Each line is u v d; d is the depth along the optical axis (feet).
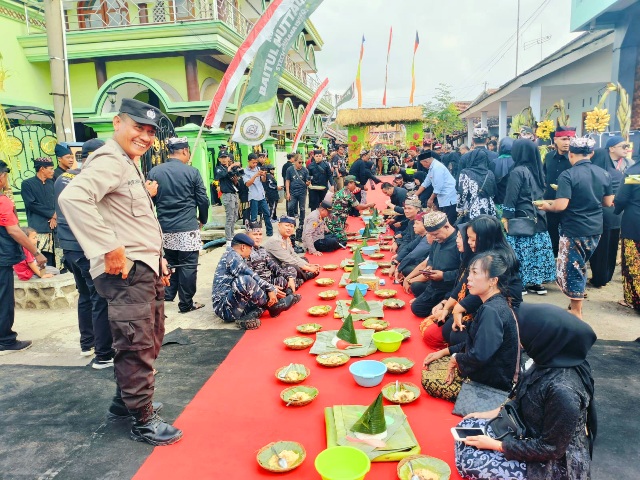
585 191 15.83
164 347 15.15
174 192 18.11
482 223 11.26
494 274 9.83
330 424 10.00
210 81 43.34
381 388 11.85
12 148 28.50
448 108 124.16
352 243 30.94
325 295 19.27
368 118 88.02
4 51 35.42
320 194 37.52
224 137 38.52
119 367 9.98
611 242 20.63
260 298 16.61
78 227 8.90
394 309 17.66
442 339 13.69
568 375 7.22
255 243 19.11
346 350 13.93
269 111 23.73
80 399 12.03
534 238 19.79
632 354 13.70
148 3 41.06
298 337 15.12
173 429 10.14
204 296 21.44
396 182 36.58
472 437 8.19
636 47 29.30
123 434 10.43
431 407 10.89
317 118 86.28
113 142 9.89
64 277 20.43
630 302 17.98
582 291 16.49
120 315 9.75
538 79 43.55
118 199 9.73
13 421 11.03
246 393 11.91
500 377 10.13
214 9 37.47
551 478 7.48
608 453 9.34
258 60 23.25
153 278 10.17
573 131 20.65
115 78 33.17
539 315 7.23
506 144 22.34
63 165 18.43
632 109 30.01
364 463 8.28
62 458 9.60
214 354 14.49
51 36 22.24
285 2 22.81
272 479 8.64
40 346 15.85
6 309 15.20
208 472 8.95
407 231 23.90
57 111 22.81
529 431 7.70
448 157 38.32
